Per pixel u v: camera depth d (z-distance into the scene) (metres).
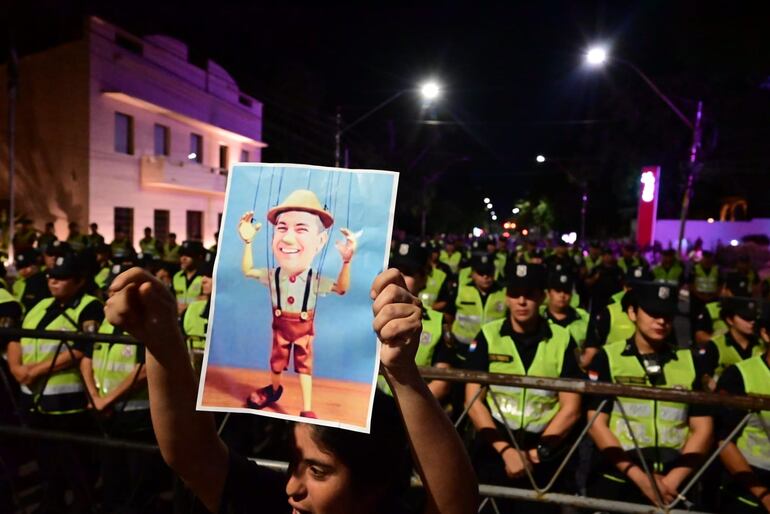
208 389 1.25
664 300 3.28
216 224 28.20
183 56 25.25
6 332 3.45
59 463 4.03
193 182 24.91
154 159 22.45
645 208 22.12
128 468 4.11
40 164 20.17
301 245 1.25
